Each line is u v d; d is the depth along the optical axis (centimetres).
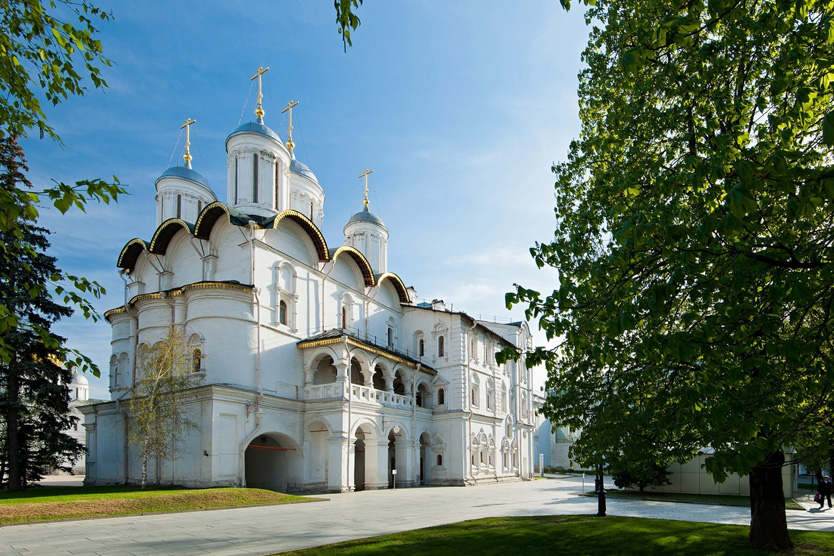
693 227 712
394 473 3931
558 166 1695
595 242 1342
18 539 1529
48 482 4984
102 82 861
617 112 1493
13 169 3322
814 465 1491
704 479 3525
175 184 4572
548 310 880
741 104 1005
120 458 3553
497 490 3991
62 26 809
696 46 1077
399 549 1297
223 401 3125
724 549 1309
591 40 1675
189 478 3086
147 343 3534
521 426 5881
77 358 755
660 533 1548
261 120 4297
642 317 976
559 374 1521
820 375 808
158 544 1442
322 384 3688
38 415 3709
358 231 5875
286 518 2055
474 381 5016
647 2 1348
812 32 771
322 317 4009
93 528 1750
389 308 4925
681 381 962
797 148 867
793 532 1586
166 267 3891
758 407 762
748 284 764
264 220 3947
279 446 3622
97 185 654
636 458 1266
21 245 770
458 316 4819
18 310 3291
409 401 4359
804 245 750
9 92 826
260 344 3434
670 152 1159
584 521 1855
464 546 1339
